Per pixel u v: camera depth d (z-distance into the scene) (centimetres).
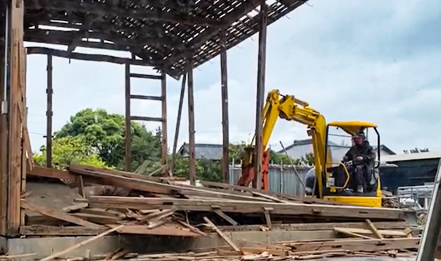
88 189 708
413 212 832
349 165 945
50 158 1137
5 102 626
